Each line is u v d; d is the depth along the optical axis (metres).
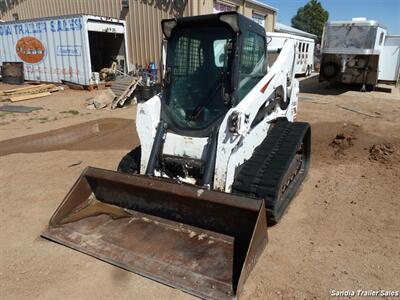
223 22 3.60
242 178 3.63
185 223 3.51
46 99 12.88
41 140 7.74
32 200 4.69
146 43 16.16
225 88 3.68
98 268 3.23
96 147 7.13
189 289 2.83
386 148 6.62
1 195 4.86
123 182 3.66
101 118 9.83
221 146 3.49
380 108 10.69
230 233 3.30
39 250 3.53
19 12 20.39
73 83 14.69
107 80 15.20
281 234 3.76
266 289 2.96
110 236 3.50
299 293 2.91
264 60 4.52
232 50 3.61
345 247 3.51
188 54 3.89
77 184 3.89
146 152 3.95
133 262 3.15
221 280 2.87
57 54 14.80
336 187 4.96
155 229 3.53
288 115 5.50
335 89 15.20
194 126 3.79
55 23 14.30
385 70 15.79
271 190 3.49
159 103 3.98
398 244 3.55
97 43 16.53
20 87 14.81
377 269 3.18
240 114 3.42
